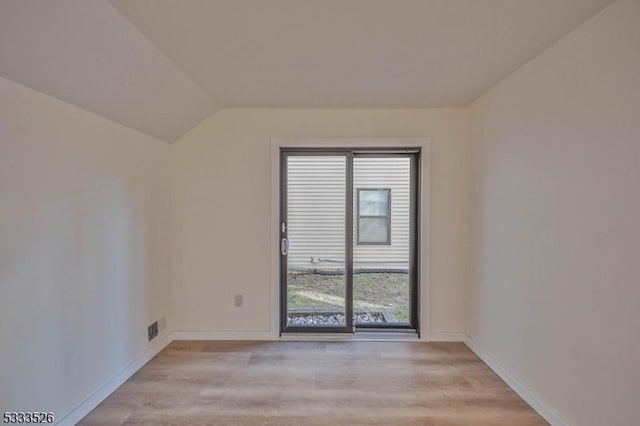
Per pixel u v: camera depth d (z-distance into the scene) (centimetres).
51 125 178
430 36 185
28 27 137
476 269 295
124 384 243
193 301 321
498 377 254
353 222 334
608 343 158
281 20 167
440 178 318
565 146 186
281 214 326
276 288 322
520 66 226
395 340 321
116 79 196
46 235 176
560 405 190
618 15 152
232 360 281
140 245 268
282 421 202
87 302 208
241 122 318
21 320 162
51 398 180
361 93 276
